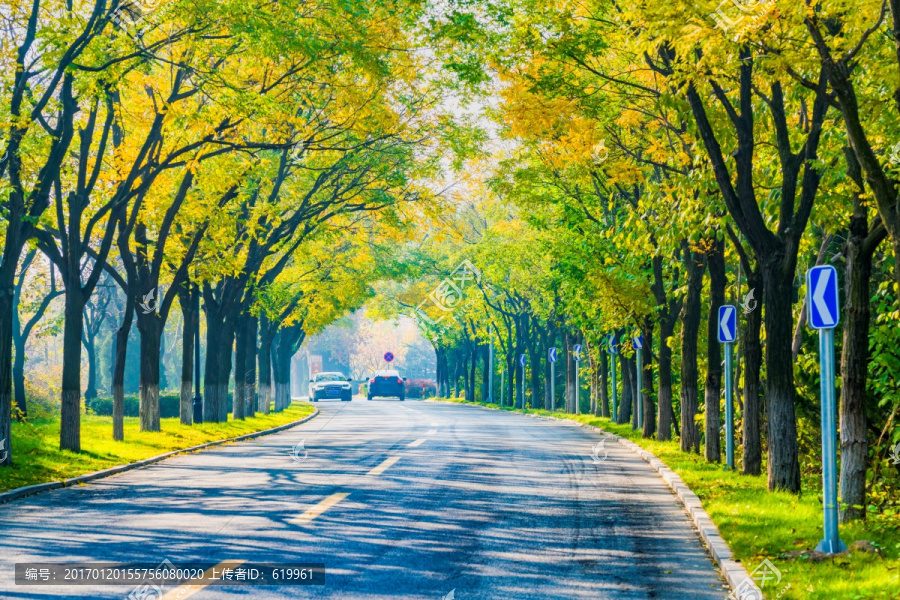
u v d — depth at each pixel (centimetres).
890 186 1283
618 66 2638
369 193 3822
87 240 2694
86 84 2272
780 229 1833
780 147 1811
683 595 997
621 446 3306
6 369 2245
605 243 3500
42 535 1317
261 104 2347
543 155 2662
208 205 3312
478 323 8731
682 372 2872
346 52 2441
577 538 1346
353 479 2052
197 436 3481
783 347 1833
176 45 2531
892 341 1864
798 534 1297
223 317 4469
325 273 5938
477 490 1878
